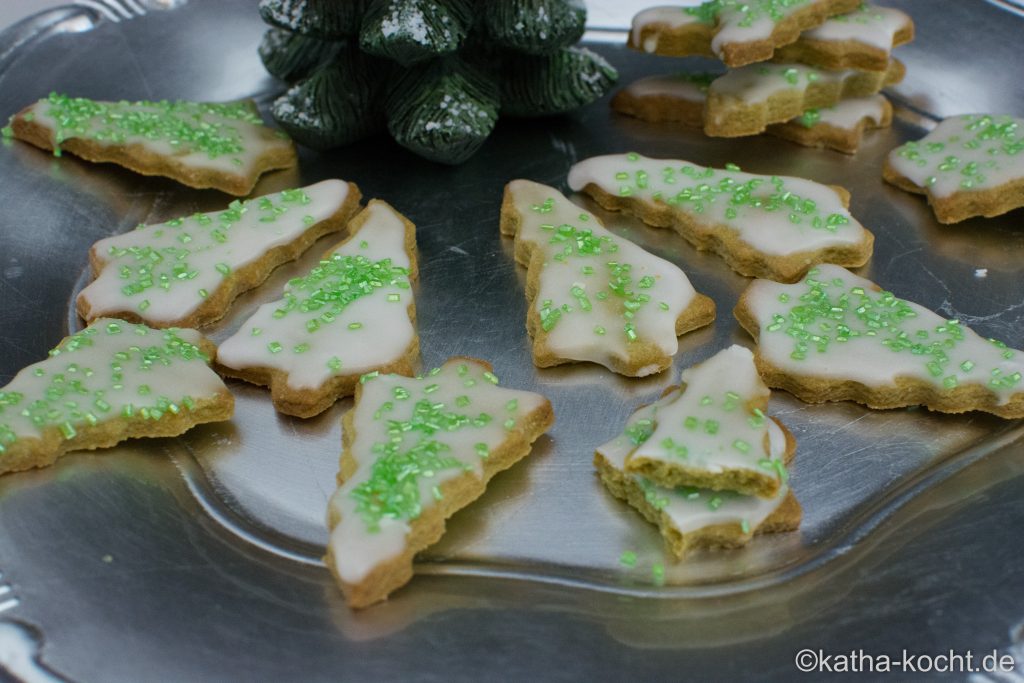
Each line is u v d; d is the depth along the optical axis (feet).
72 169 1.43
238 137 1.43
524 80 1.47
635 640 1.06
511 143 1.48
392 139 1.48
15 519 1.13
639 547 1.12
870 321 1.24
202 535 1.12
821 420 1.21
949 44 1.59
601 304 1.26
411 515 1.09
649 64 1.59
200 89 1.56
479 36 1.44
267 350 1.21
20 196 1.40
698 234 1.34
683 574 1.10
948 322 1.24
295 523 1.13
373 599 1.07
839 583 1.09
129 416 1.16
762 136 1.49
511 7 1.39
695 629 1.07
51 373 1.18
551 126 1.51
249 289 1.31
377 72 1.43
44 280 1.32
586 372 1.24
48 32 1.60
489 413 1.16
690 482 1.11
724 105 1.43
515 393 1.18
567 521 1.13
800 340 1.23
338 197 1.36
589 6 1.67
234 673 1.03
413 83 1.41
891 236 1.36
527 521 1.13
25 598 1.07
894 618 1.07
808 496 1.15
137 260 1.29
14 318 1.28
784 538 1.12
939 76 1.56
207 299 1.27
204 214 1.34
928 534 1.13
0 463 1.15
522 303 1.30
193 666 1.03
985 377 1.19
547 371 1.24
